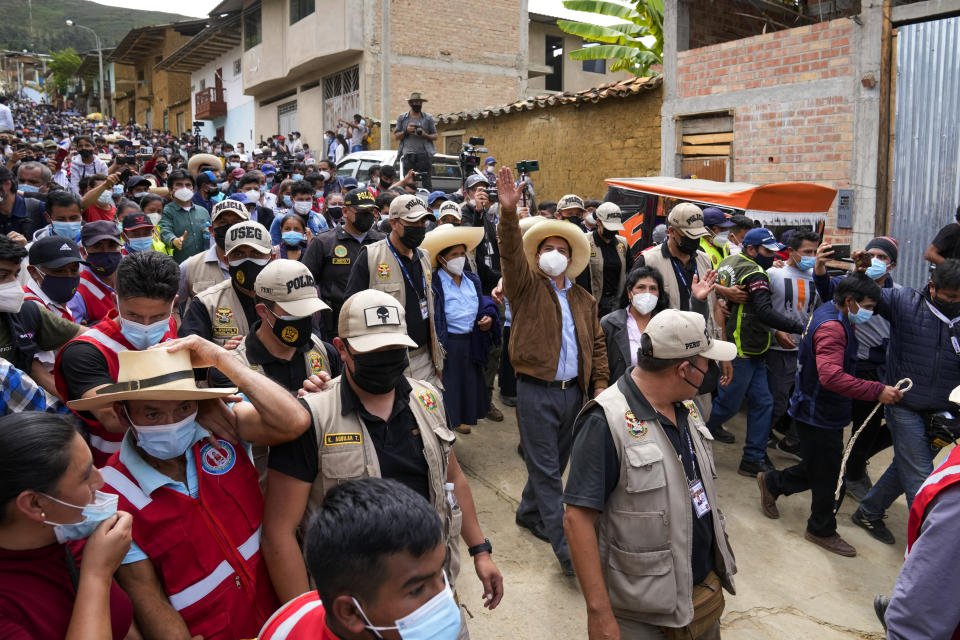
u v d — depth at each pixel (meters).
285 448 2.25
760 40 9.91
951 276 4.11
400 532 1.23
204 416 2.11
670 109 11.20
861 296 4.36
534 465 4.27
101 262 4.14
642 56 14.55
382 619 1.27
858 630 4.00
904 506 5.59
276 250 5.94
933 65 8.35
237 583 2.07
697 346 2.59
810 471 4.78
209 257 4.39
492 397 7.41
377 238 5.61
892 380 4.43
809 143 9.47
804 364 4.71
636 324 4.60
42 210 5.96
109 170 9.99
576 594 4.07
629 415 2.62
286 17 22.97
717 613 2.69
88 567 1.65
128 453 2.00
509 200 4.04
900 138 8.70
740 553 4.72
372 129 19.83
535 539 4.68
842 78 9.09
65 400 2.56
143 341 2.56
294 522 2.21
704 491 2.72
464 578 4.21
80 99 69.06
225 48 31.61
